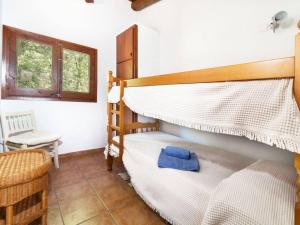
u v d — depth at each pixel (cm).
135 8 301
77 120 264
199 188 98
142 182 141
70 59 255
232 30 177
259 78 80
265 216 70
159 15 263
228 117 93
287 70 71
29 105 218
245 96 86
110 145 212
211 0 194
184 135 226
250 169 106
